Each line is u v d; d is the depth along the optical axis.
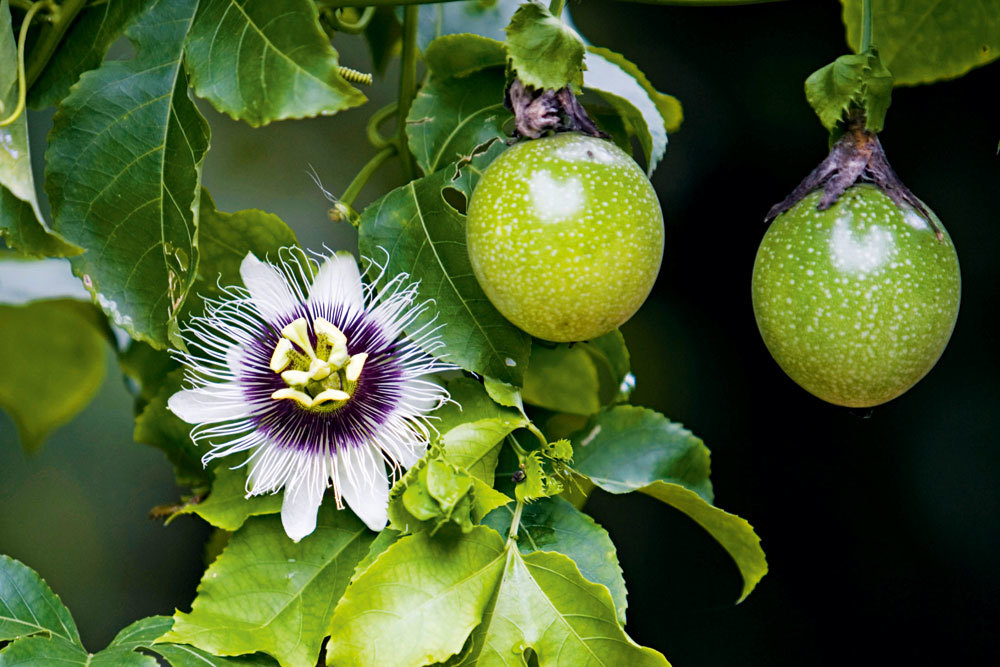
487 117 0.87
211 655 0.83
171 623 0.84
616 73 0.91
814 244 0.82
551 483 0.84
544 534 0.85
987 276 1.29
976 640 1.27
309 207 1.29
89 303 0.96
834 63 0.82
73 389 1.03
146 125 0.84
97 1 0.85
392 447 0.84
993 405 1.29
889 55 0.95
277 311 0.85
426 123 0.88
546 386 0.94
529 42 0.81
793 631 1.29
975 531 1.29
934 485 1.30
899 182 0.82
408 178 0.89
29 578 0.84
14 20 0.91
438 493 0.82
